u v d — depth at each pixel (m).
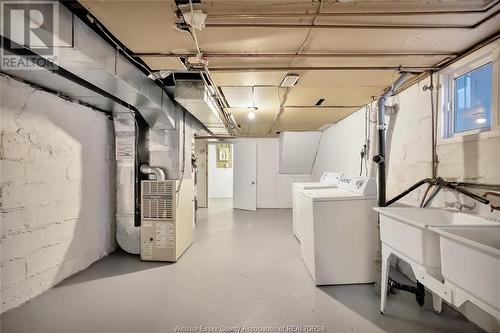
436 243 1.46
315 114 4.07
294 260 3.05
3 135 1.91
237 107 3.65
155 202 3.04
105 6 1.36
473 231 1.37
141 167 3.20
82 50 1.52
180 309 2.02
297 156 6.40
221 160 9.54
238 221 5.24
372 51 1.94
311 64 2.16
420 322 1.85
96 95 2.53
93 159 2.99
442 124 2.16
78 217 2.72
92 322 1.85
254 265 2.90
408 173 2.56
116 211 3.39
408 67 2.20
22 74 1.96
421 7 1.40
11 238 1.98
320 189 3.16
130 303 2.11
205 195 7.04
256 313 1.97
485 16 1.47
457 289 1.23
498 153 1.68
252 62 2.12
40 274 2.24
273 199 6.99
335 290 2.33
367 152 3.43
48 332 1.74
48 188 2.32
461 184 1.92
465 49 1.89
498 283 1.02
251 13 1.44
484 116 1.89
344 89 2.84
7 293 1.95
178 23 1.53
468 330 1.76
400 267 2.63
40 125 2.24
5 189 1.93
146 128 3.34
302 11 1.43
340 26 1.56
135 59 2.10
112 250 3.35
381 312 1.97
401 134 2.67
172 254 2.99
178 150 3.23
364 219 2.46
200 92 2.64
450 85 2.16
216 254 3.27
